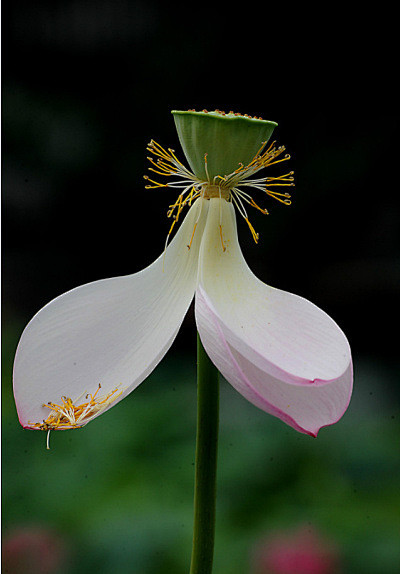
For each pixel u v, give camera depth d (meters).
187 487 1.01
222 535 0.95
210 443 0.62
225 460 1.05
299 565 0.90
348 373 0.60
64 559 0.92
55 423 0.62
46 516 0.97
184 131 0.63
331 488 1.03
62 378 0.63
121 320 0.63
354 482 1.06
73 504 0.98
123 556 0.90
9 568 0.92
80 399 0.63
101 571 0.90
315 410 0.61
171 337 0.62
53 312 0.63
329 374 0.61
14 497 1.00
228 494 1.01
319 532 0.95
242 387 0.58
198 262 0.63
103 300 0.63
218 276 0.62
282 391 0.61
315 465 1.06
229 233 0.63
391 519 0.98
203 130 0.62
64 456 1.05
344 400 0.60
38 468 1.03
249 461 1.05
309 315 0.62
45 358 0.63
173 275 0.63
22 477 1.02
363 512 0.99
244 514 1.00
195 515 0.62
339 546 0.93
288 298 0.63
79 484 1.01
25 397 0.62
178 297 0.63
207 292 0.62
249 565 0.91
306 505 1.01
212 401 0.62
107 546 0.91
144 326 0.63
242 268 0.63
